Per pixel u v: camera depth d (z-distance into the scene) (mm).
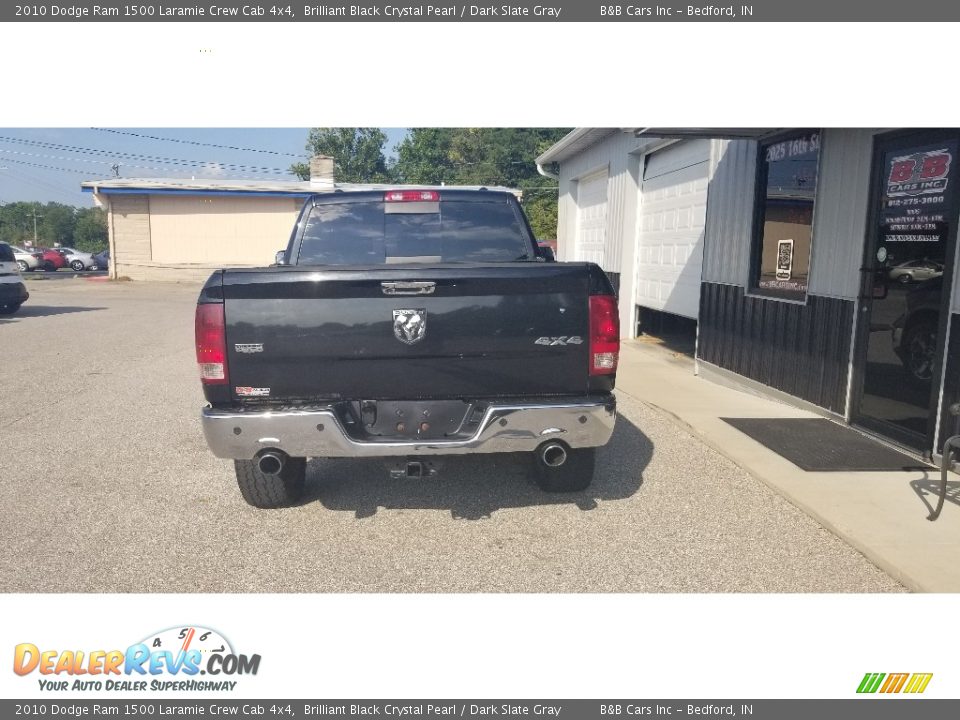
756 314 7738
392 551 4113
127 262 29391
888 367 5824
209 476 5320
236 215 28969
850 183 6223
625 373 9141
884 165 5859
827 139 6527
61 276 35094
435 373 4012
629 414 7000
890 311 5797
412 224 5086
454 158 39938
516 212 5117
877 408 5969
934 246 5312
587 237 15133
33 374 9219
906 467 5242
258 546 4180
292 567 3932
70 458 5719
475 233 5098
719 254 8594
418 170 41438
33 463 5594
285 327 3934
